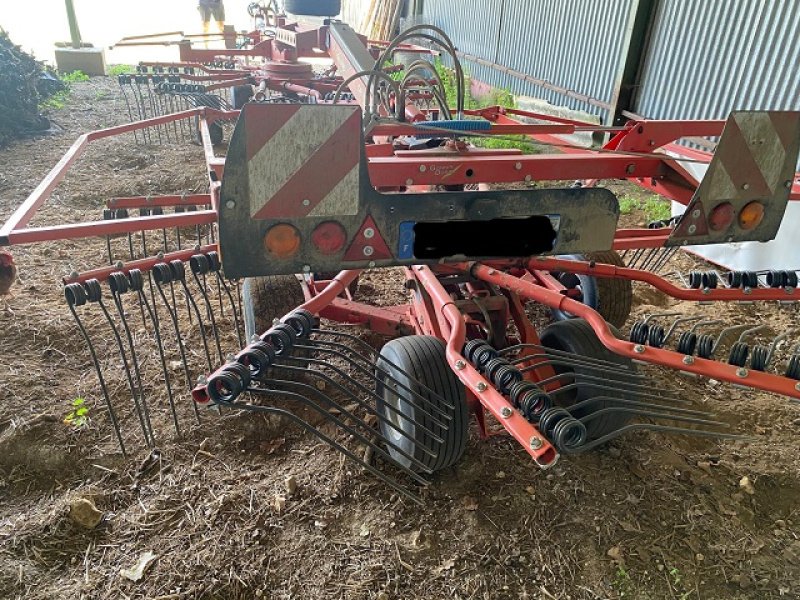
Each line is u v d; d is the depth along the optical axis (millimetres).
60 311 4371
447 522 2822
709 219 2541
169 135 9102
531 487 3018
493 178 2932
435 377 2781
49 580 2500
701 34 7328
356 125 2070
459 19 13391
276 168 2045
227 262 2139
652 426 2262
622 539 2768
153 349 3992
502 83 11891
